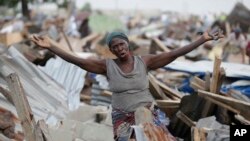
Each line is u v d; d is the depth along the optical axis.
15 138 7.21
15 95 6.07
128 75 6.51
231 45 22.22
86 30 31.89
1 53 9.49
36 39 6.61
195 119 8.61
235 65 11.48
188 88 11.42
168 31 35.59
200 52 20.48
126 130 6.51
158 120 6.61
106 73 6.62
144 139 6.11
